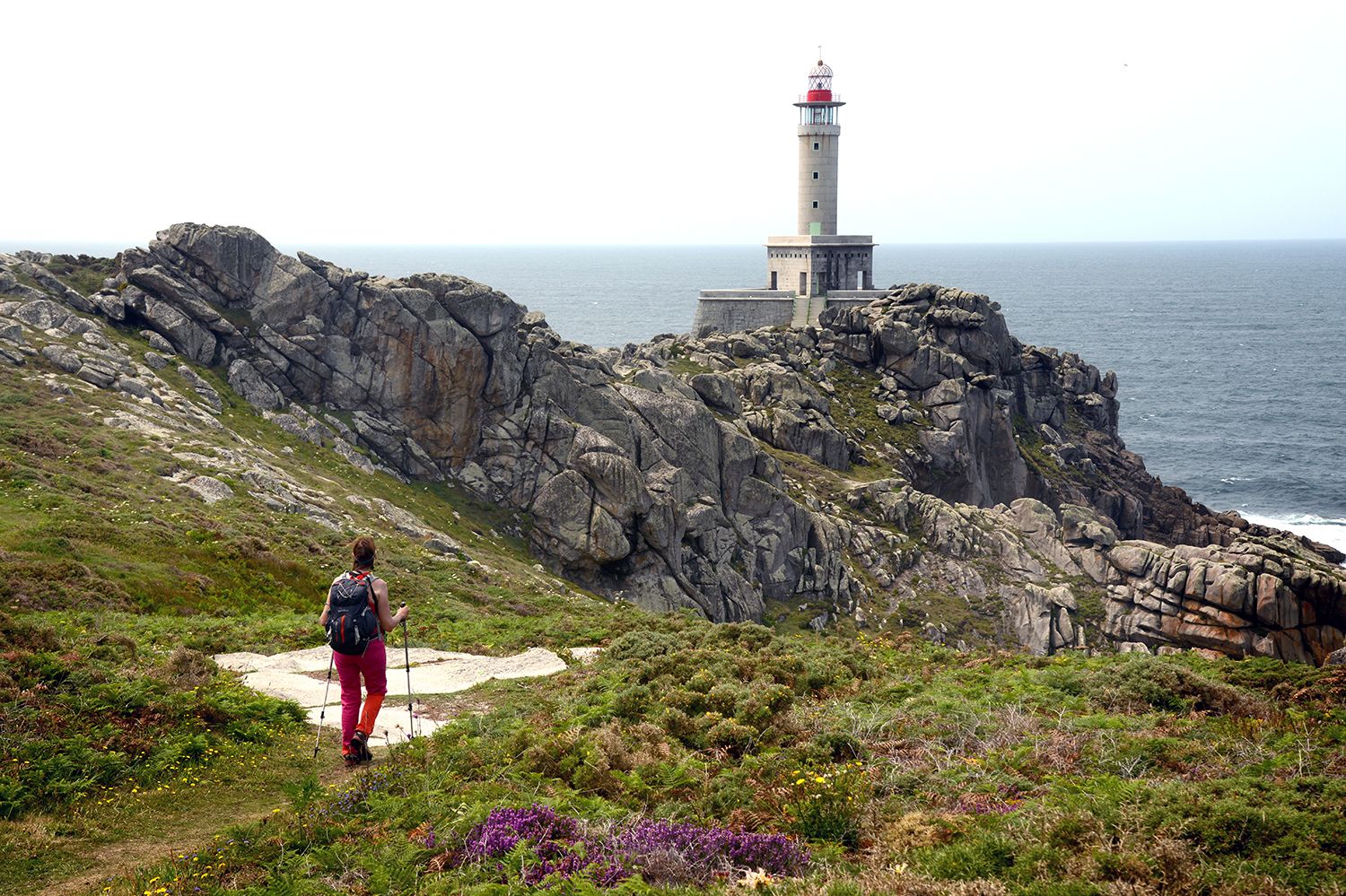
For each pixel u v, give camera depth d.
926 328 101.56
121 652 23.66
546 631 35.75
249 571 41.88
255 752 18.08
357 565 17.45
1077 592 74.19
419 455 68.62
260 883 12.41
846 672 24.00
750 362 97.94
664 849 12.48
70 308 64.62
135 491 46.47
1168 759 15.93
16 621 22.80
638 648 27.05
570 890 11.20
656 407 74.62
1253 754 15.83
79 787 15.54
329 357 69.38
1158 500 104.38
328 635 16.97
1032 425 107.56
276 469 57.25
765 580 73.06
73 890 12.54
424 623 37.56
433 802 14.39
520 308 78.12
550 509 67.31
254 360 67.81
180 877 12.34
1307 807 12.62
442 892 11.71
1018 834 12.56
